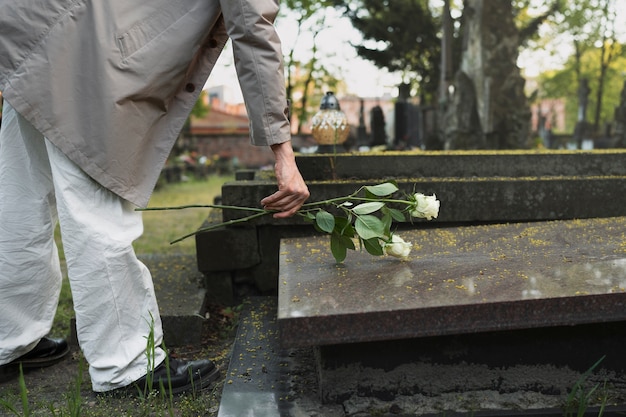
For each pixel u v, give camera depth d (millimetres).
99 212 1918
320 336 1454
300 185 1869
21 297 2146
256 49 1833
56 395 2088
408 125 13078
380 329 1465
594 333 1685
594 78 28281
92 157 1851
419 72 20391
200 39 1955
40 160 2072
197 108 25078
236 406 1686
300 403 1692
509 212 2914
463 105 11445
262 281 2977
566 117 37000
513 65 11516
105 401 1936
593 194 2930
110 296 1908
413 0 19266
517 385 1689
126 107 1863
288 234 2943
